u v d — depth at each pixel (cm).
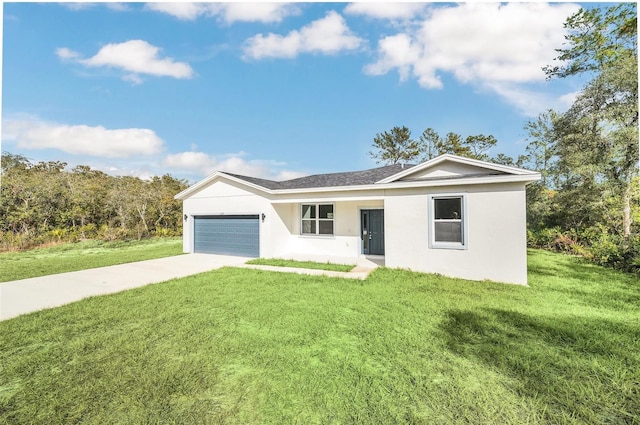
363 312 533
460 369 337
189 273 905
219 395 292
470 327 461
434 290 686
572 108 1469
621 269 944
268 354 374
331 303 587
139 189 2312
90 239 1939
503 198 783
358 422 253
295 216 1372
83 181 2309
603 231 1284
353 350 385
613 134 1301
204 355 373
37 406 279
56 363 359
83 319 507
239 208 1295
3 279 834
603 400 281
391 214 947
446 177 882
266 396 289
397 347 393
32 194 1791
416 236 901
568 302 592
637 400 282
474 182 791
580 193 1483
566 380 314
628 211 1327
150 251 1487
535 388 299
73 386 310
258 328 461
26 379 325
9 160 2448
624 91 1279
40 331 459
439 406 273
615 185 1342
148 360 361
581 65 1358
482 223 807
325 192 1092
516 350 381
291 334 437
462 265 831
